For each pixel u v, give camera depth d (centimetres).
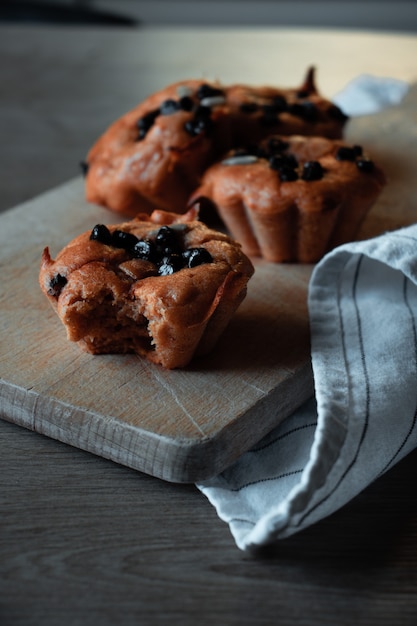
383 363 43
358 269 47
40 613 35
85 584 36
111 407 42
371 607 36
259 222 51
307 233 51
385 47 77
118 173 54
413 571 37
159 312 43
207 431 40
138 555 37
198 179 54
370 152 61
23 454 41
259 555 37
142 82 73
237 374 44
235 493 40
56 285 44
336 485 38
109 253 45
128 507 39
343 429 39
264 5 118
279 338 46
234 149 55
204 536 38
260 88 58
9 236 53
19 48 79
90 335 44
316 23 117
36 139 66
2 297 48
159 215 48
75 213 55
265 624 35
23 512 39
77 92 72
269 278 50
